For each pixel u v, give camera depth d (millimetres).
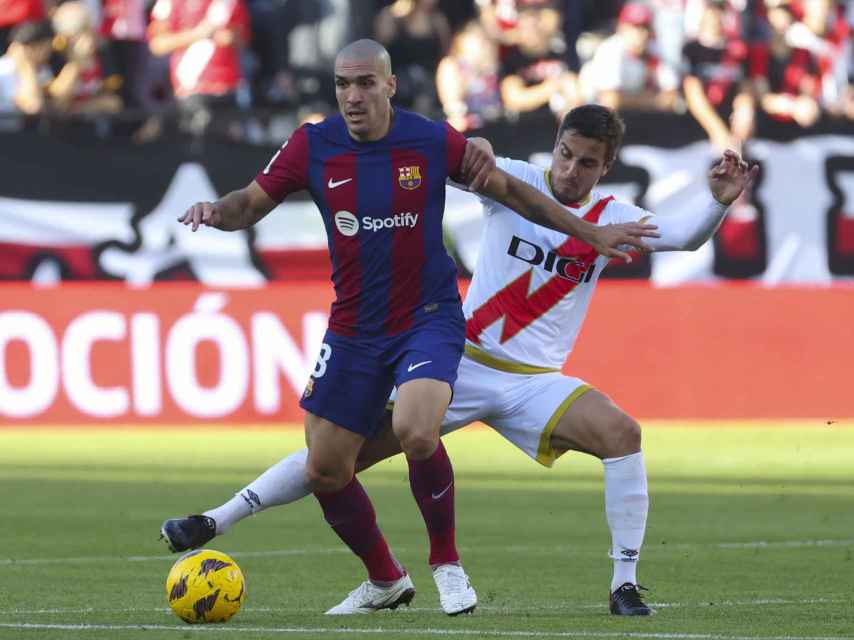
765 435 58781
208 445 54281
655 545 32750
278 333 60469
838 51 71250
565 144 24703
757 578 27641
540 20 68562
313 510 39969
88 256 61156
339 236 23047
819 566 29359
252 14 68000
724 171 23531
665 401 62625
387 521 36969
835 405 63625
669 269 64375
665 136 64562
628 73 66438
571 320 25250
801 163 65438
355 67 22547
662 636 20188
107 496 41281
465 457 54531
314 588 26453
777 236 65125
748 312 63156
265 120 64312
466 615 22703
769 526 36062
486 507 40000
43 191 60812
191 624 21469
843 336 63750
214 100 64438
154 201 61562
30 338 59031
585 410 23812
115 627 21047
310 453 23297
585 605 24219
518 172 25484
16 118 63094
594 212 24969
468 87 66812
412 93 67250
